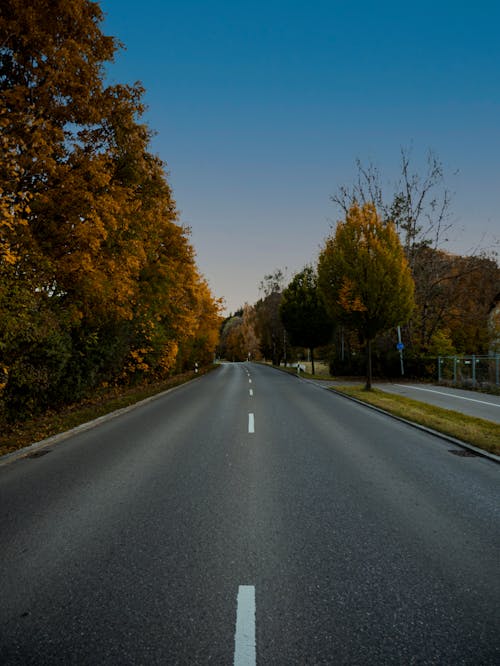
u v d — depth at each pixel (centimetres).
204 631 259
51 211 1077
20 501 498
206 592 302
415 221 3228
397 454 734
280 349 6319
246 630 260
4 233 814
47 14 980
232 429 979
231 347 11731
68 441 870
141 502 492
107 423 1103
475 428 945
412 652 241
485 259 3353
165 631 259
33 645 247
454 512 461
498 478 591
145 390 2048
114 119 1180
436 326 3478
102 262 1263
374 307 2066
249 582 315
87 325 1475
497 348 3438
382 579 319
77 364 1395
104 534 403
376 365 3316
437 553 363
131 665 231
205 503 488
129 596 297
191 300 2878
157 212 1602
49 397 1283
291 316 4228
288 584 312
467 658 236
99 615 275
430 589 306
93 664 232
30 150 903
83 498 507
